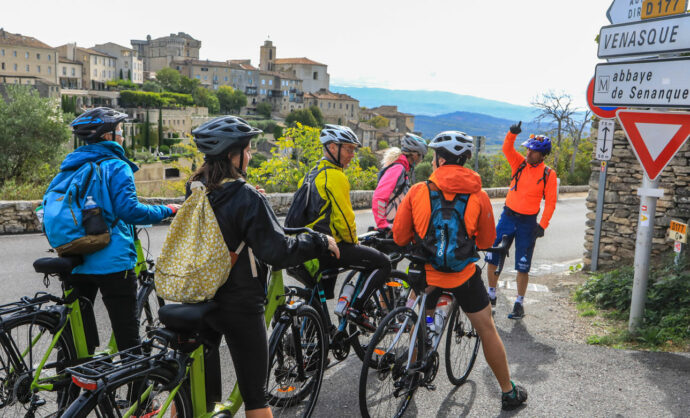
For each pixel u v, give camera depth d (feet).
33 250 29.73
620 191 27.48
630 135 17.74
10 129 119.85
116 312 11.61
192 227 8.60
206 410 9.62
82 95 448.65
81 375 7.70
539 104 118.83
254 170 54.39
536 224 20.67
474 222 11.83
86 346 11.53
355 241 13.41
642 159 17.62
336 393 13.78
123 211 11.07
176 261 8.59
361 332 14.55
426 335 12.75
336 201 12.87
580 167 111.65
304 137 55.57
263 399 9.64
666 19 16.12
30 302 10.69
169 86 581.12
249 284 9.10
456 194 11.80
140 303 13.82
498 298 23.93
